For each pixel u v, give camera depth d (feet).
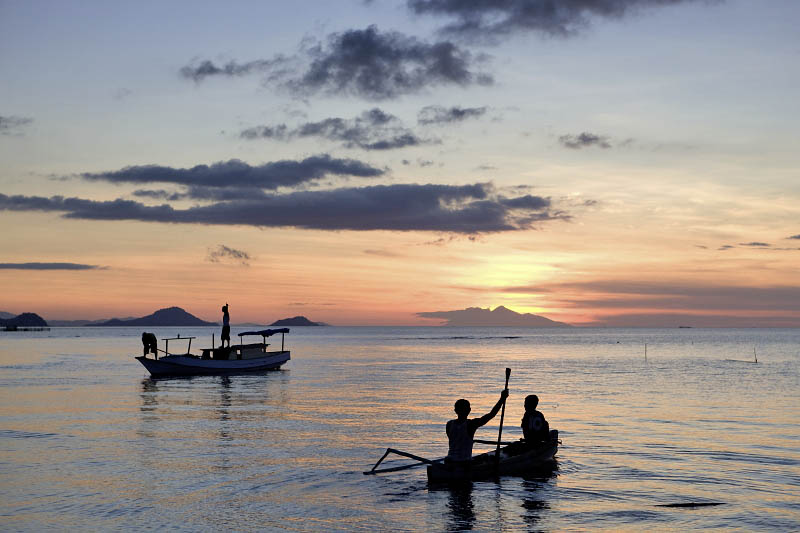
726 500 46.93
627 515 43.27
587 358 290.76
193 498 47.11
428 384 149.48
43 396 118.83
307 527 40.55
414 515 43.21
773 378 169.89
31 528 40.29
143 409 99.71
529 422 60.29
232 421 86.48
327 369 206.39
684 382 156.66
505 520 42.19
